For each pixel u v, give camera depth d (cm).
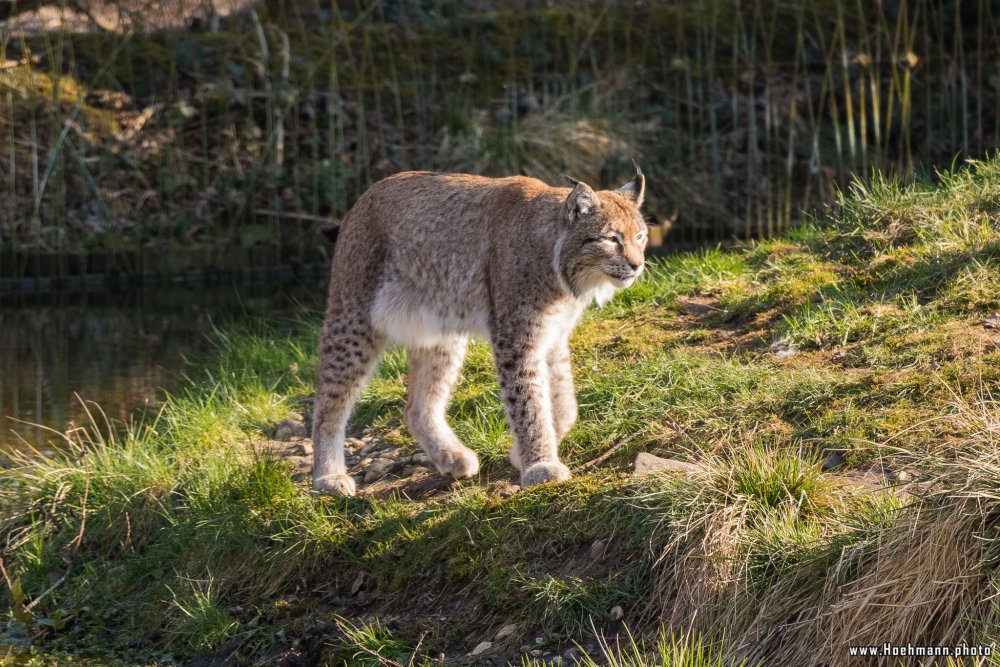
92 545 1669
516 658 1223
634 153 4094
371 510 1559
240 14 4441
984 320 1641
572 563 1311
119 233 3731
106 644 1468
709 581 1189
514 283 1551
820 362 1670
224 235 3816
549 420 1541
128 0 4350
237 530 1545
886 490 1265
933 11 4125
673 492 1298
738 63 4481
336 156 4031
